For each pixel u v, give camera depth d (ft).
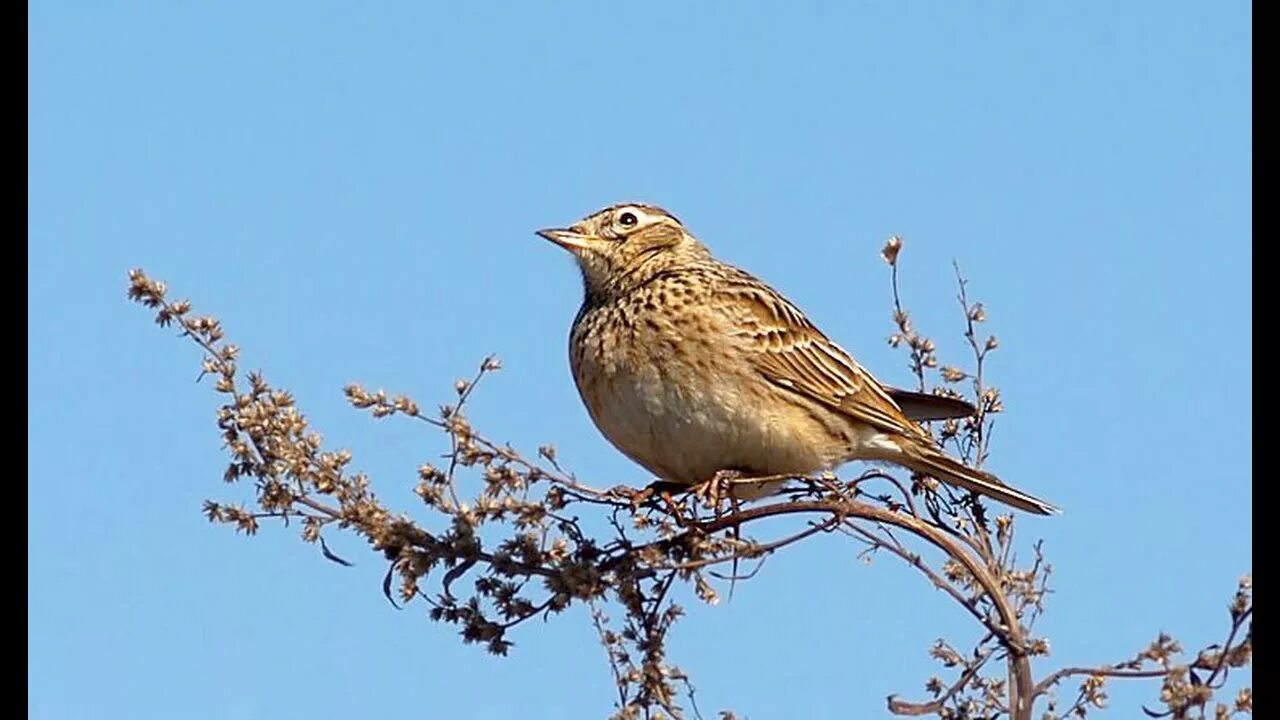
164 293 35.24
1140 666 30.99
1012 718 32.73
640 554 35.24
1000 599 33.94
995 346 45.39
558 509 36.94
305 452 35.24
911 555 34.63
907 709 33.40
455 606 34.47
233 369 35.35
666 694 34.30
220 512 34.96
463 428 35.70
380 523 34.88
